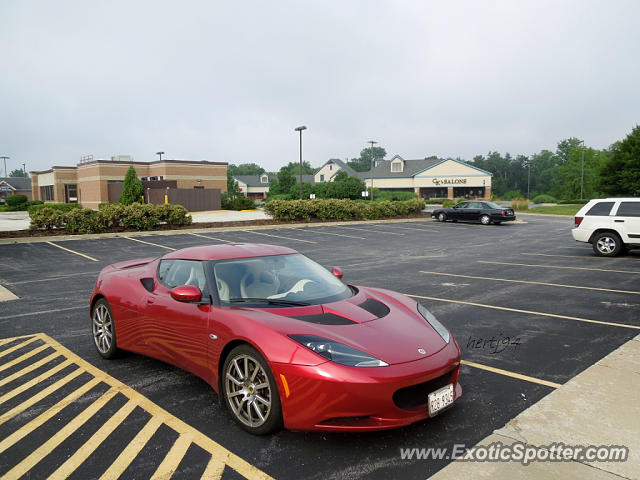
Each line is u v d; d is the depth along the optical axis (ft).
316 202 84.58
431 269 35.29
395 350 10.09
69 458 9.36
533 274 32.37
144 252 44.50
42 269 35.32
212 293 12.23
